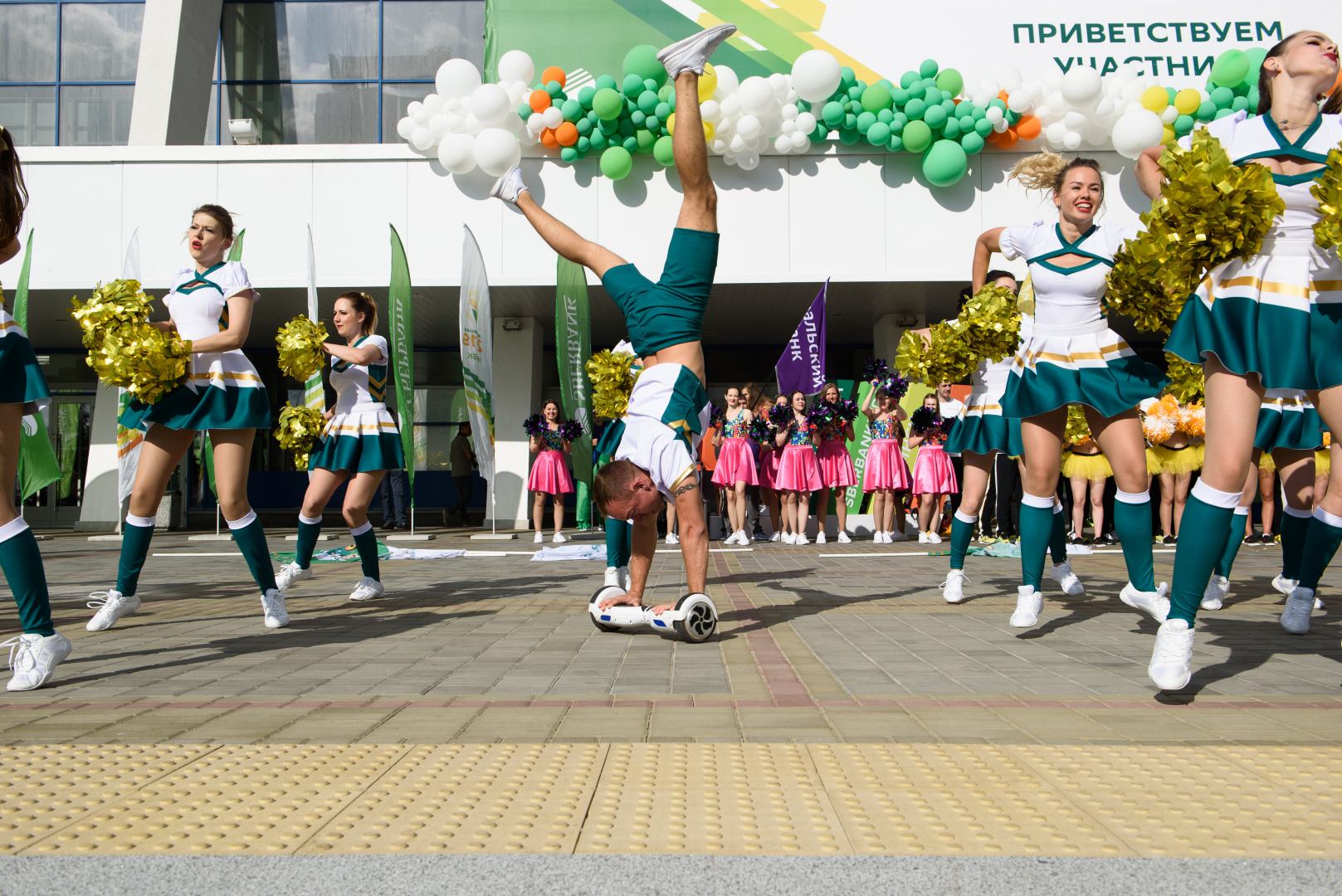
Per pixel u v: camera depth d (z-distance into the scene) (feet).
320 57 54.34
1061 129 40.75
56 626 14.96
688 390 12.91
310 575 24.73
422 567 26.91
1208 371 9.27
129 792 6.29
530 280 41.91
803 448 36.96
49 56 55.06
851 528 47.26
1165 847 5.21
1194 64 42.70
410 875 4.85
